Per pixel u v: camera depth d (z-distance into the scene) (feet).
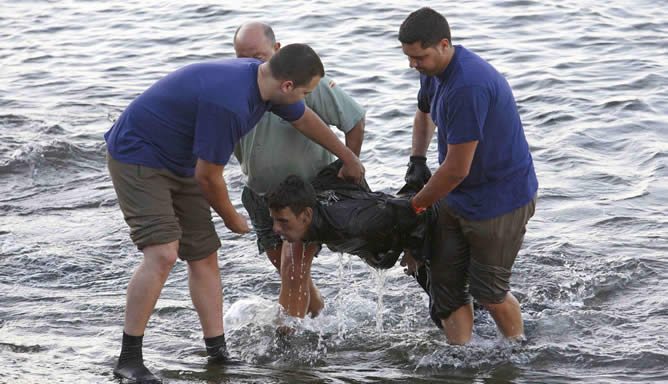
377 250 54.70
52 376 48.85
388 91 130.31
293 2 195.62
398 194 56.90
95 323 61.21
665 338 57.06
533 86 129.08
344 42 160.56
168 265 50.24
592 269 70.18
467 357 55.42
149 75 150.10
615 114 114.32
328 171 57.00
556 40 156.04
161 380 49.98
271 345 58.39
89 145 112.16
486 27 167.12
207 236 53.98
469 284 55.16
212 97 46.96
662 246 74.59
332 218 52.08
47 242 80.33
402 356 56.65
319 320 63.26
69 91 140.56
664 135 105.91
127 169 49.26
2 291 67.72
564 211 84.28
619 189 89.76
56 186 99.50
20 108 130.11
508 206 52.03
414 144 58.65
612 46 150.61
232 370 52.90
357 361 55.98
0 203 92.94
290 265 59.11
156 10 199.41
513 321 56.65
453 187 50.52
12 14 206.28
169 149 49.42
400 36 48.49
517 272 70.28
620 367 53.21
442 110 49.55
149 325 61.72
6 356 52.65
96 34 182.91
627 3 181.78
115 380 49.03
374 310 65.41
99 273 72.74
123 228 84.58
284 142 57.06
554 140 106.01
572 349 55.77
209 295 54.75
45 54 168.14
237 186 95.50
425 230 54.44
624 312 62.23
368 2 189.78
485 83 48.26
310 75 47.85
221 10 192.44
